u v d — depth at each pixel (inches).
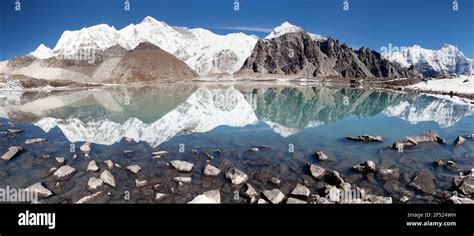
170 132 634.8
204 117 836.6
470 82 1616.6
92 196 332.2
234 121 778.8
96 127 677.9
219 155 484.1
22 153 478.0
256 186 372.2
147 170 415.5
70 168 403.9
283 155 485.7
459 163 436.8
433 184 368.5
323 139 585.3
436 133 577.6
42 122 732.0
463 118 767.7
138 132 631.2
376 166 430.9
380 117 841.5
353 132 646.5
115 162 443.5
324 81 4047.7
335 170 420.2
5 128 655.8
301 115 907.4
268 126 711.7
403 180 383.6
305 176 401.7
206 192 337.7
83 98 1386.6
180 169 412.8
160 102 1244.5
